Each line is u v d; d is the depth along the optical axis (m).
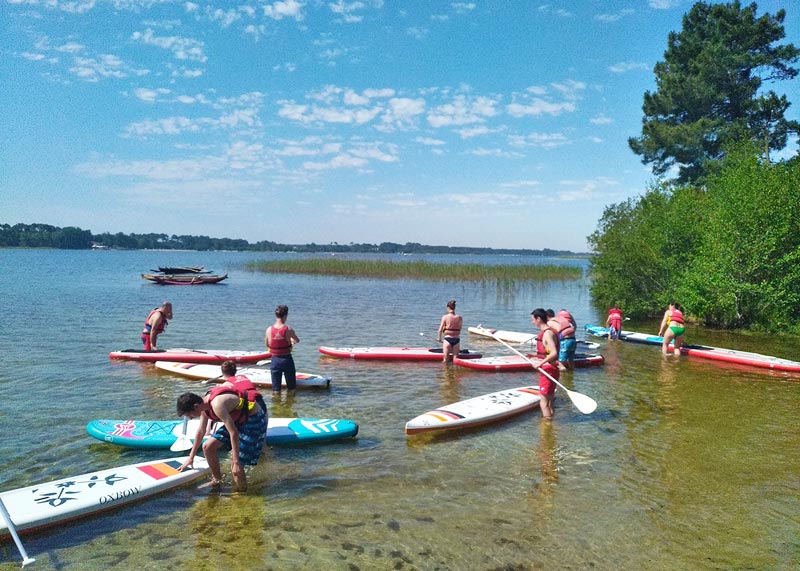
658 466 6.54
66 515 5.06
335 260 55.28
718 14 33.72
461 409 8.29
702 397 9.80
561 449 7.10
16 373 10.84
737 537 4.91
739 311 19.34
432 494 5.74
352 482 6.03
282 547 4.70
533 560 4.52
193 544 4.74
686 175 34.38
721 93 33.06
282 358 9.62
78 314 20.30
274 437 7.10
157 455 6.73
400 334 16.98
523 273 42.19
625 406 9.18
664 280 22.72
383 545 4.73
